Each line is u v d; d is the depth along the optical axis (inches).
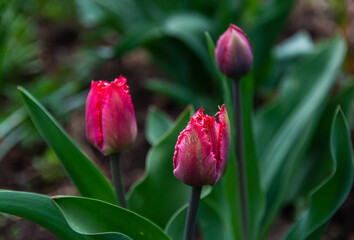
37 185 51.7
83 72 65.6
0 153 53.2
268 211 44.1
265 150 45.4
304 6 75.1
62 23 76.9
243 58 35.5
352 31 61.2
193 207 33.1
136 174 52.9
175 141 38.6
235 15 54.8
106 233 33.0
